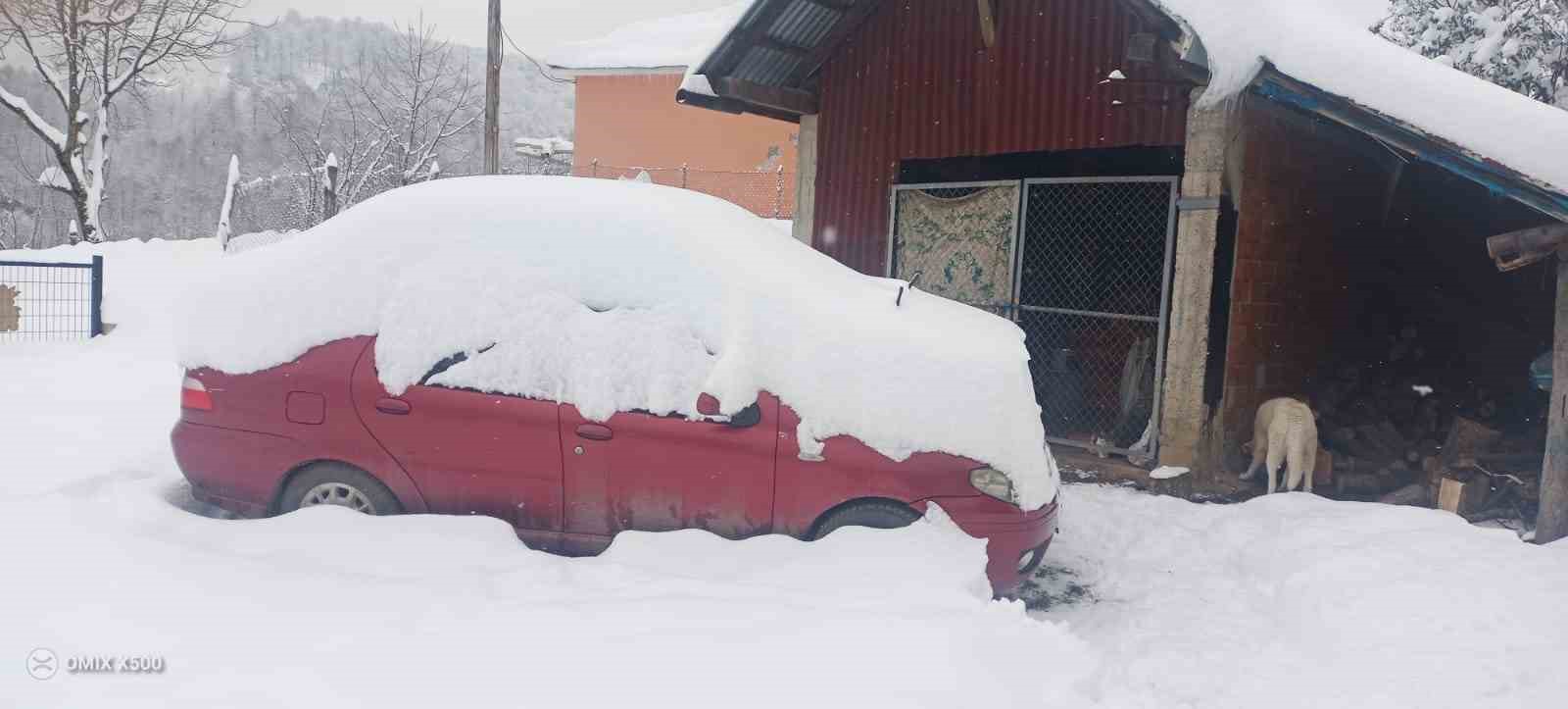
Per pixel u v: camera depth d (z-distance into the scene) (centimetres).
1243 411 823
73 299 1370
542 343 452
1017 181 894
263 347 467
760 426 435
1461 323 1138
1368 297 1094
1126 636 455
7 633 310
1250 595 512
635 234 464
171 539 397
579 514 447
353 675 296
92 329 1267
